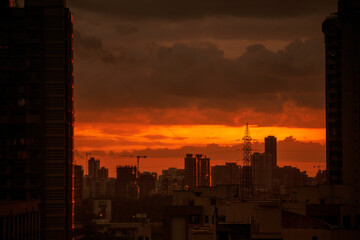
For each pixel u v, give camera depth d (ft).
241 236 367.86
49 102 587.27
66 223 581.12
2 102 588.09
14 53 592.19
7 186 579.48
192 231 422.00
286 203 479.00
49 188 579.48
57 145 583.58
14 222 474.90
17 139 585.22
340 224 473.26
